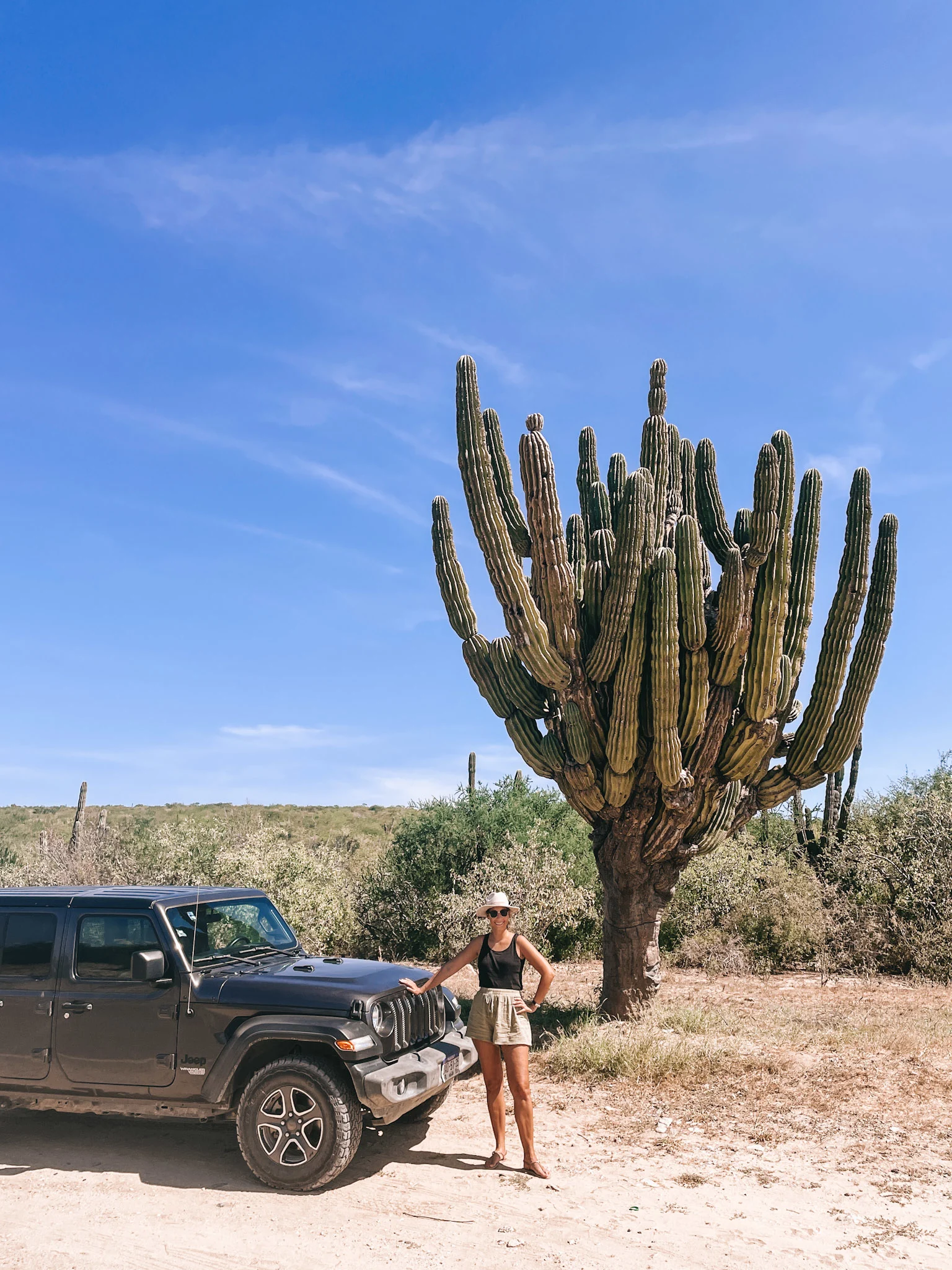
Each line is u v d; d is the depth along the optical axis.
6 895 6.46
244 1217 5.01
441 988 6.64
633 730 9.38
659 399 10.51
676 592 9.10
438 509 10.86
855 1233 4.82
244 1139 5.46
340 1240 4.72
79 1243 4.71
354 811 46.47
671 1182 5.52
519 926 14.29
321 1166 5.30
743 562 9.24
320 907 15.63
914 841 14.70
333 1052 5.62
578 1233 4.81
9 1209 5.14
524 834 16.39
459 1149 6.13
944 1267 4.46
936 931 13.53
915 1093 7.29
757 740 9.65
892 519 9.98
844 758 10.15
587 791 9.91
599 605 9.70
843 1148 6.11
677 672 9.09
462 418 9.49
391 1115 5.47
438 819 17.11
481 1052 5.86
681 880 15.67
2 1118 6.84
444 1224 4.91
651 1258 4.54
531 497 9.27
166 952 5.91
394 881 16.42
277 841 17.59
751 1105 7.05
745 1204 5.20
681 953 14.77
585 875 16.20
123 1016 5.84
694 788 9.68
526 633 9.35
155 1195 5.32
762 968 13.94
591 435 11.30
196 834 17.56
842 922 14.45
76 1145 6.20
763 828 18.64
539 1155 6.00
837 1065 8.12
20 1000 6.04
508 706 10.48
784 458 9.81
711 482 10.69
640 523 9.05
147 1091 5.77
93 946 6.08
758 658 9.44
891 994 12.16
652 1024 9.31
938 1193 5.35
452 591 10.71
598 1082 7.77
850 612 9.87
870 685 9.98
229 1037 5.68
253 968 6.20
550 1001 11.84
